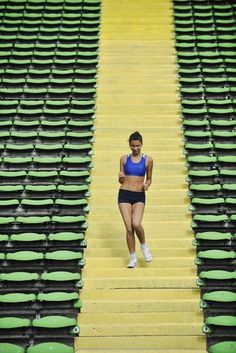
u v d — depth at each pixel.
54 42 45.47
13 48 44.12
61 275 22.62
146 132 34.16
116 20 48.47
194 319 21.72
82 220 26.25
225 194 28.58
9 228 26.55
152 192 28.97
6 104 36.50
